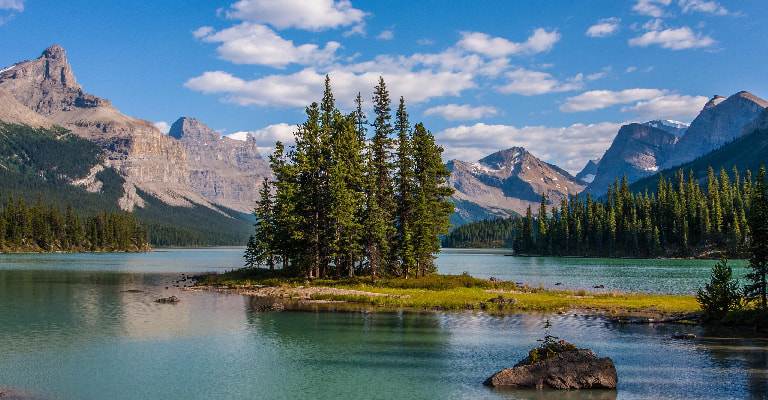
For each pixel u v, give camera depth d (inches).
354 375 1099.9
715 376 1075.3
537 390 995.9
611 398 942.4
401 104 3014.3
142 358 1228.5
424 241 2815.0
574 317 1818.4
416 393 979.9
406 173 2913.4
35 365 1159.6
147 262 6245.1
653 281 3555.6
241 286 2770.7
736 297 1716.3
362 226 2753.4
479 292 2470.5
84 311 1913.1
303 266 2915.8
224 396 964.0
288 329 1585.9
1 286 2847.0
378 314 1873.8
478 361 1211.2
